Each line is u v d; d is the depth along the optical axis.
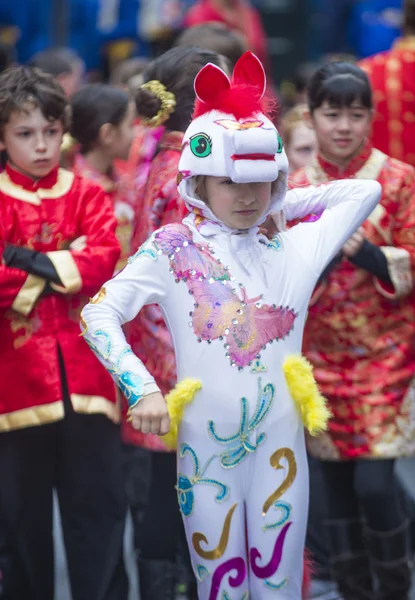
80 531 9.84
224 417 8.13
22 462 9.61
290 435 8.28
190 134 8.09
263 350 8.17
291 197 8.72
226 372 8.12
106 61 22.44
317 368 10.30
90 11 22.48
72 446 9.73
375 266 9.92
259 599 8.37
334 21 24.17
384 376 10.22
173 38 19.59
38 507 9.73
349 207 8.59
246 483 8.28
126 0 22.34
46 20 22.25
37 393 9.52
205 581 8.35
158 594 10.20
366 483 10.17
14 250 9.48
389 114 12.85
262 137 7.84
